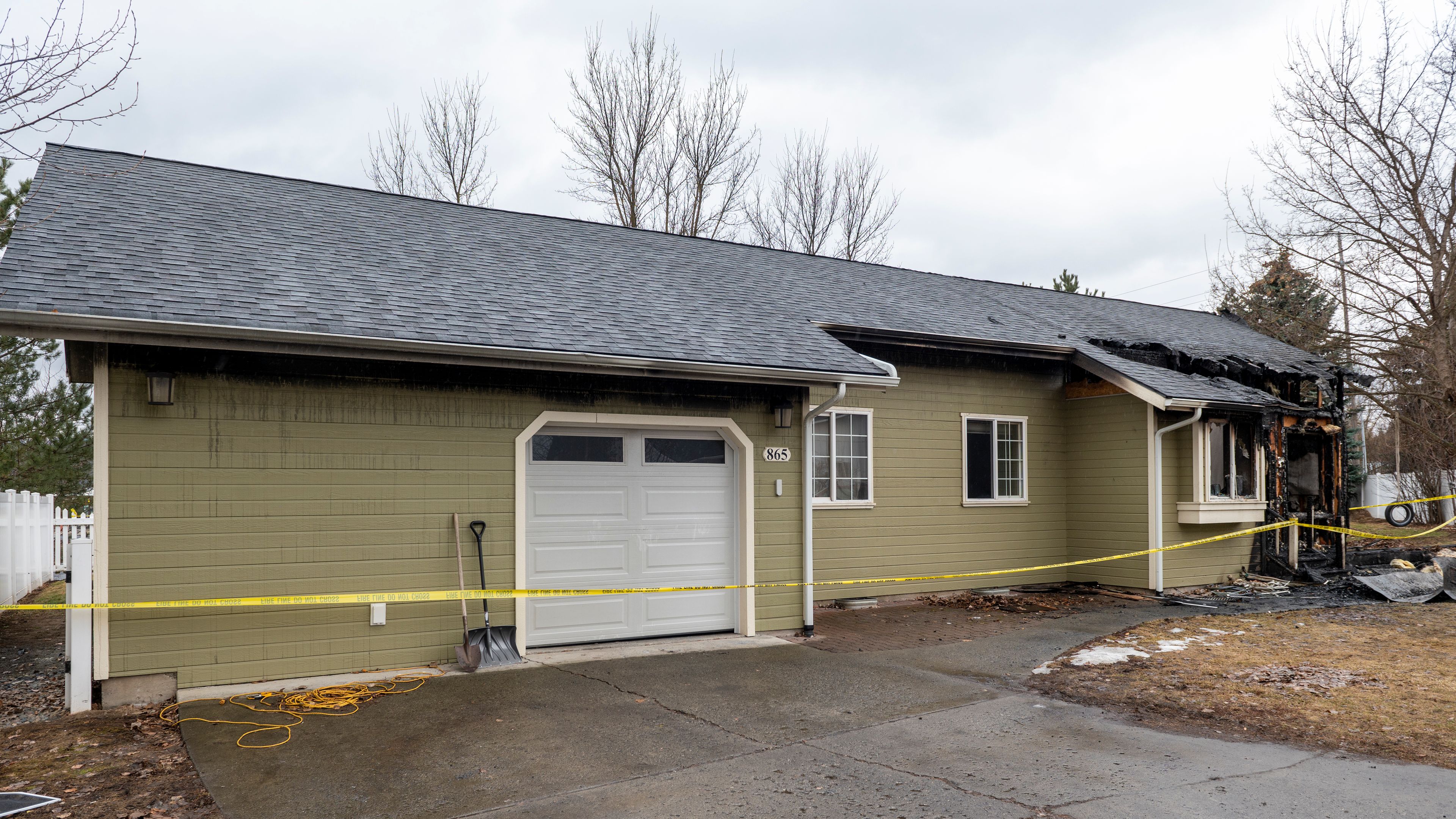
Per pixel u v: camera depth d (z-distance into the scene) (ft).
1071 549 46.29
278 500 24.03
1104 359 43.04
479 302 28.04
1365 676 26.02
